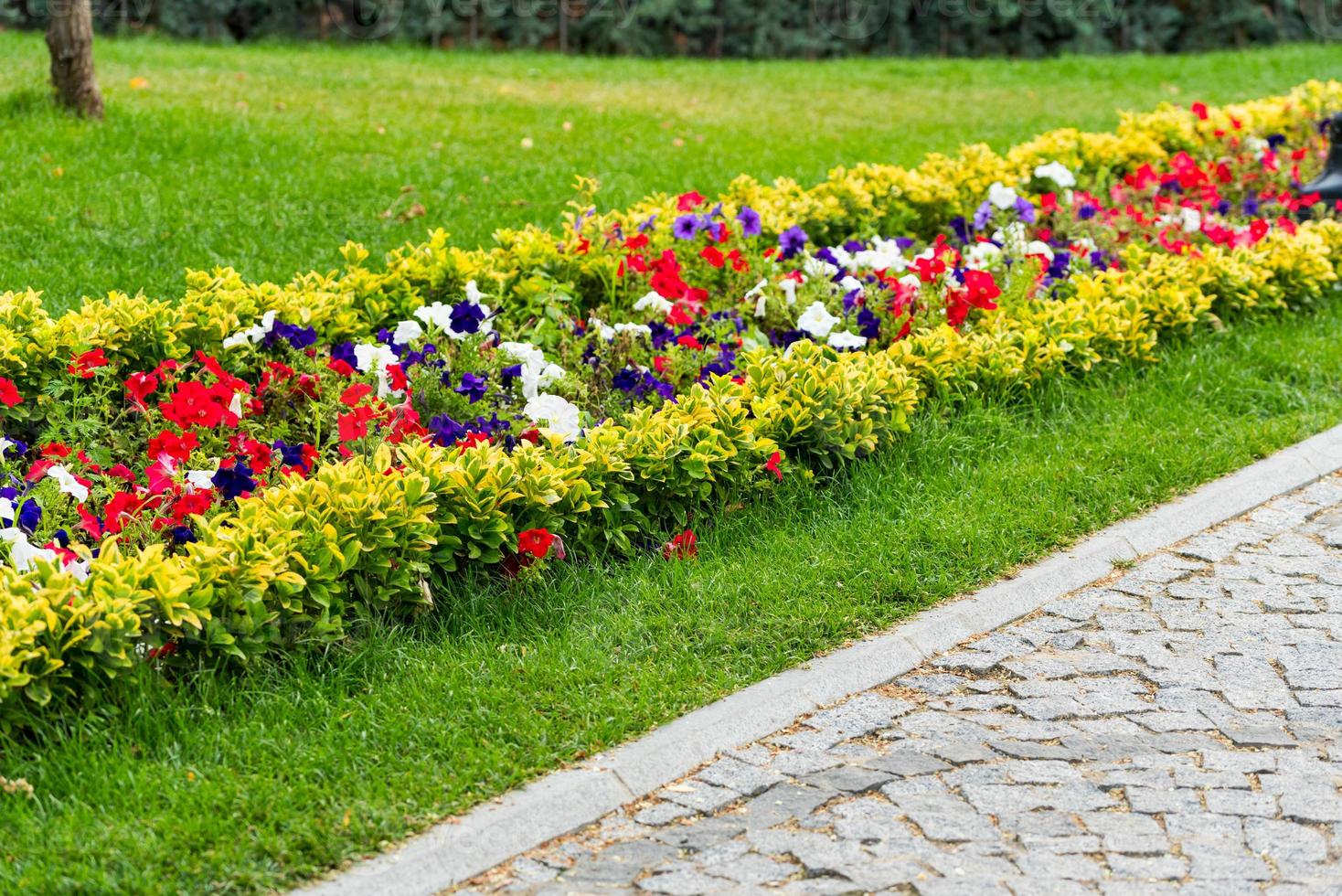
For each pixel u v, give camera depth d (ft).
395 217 29.27
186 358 20.35
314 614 14.65
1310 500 19.38
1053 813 12.50
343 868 11.65
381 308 22.18
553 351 21.13
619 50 63.77
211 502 16.17
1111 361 22.50
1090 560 17.34
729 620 15.53
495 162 33.96
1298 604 16.51
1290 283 26.00
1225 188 33.27
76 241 26.30
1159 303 23.88
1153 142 35.29
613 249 24.49
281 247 26.99
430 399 18.69
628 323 21.77
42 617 13.07
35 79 39.06
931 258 24.07
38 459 17.43
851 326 22.24
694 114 43.47
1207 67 56.90
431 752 13.12
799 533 17.53
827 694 14.55
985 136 40.78
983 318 22.99
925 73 56.95
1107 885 11.50
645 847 12.20
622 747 13.42
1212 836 12.12
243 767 12.74
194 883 11.26
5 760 12.66
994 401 21.26
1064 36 68.18
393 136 35.88
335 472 15.29
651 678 14.38
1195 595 16.76
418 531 15.29
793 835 12.27
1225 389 22.30
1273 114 37.35
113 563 13.73
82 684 13.20
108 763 12.58
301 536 14.65
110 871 11.35
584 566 16.53
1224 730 13.84
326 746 13.03
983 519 17.78
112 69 43.52
